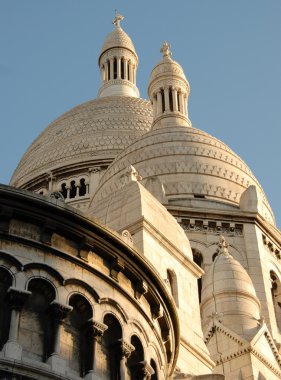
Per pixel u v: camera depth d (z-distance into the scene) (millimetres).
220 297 55750
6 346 28594
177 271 46906
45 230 31891
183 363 43281
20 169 98375
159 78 83062
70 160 92500
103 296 32312
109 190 69125
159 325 35875
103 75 117688
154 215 47250
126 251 33875
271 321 62094
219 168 71688
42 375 28672
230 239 66750
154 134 74312
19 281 30281
